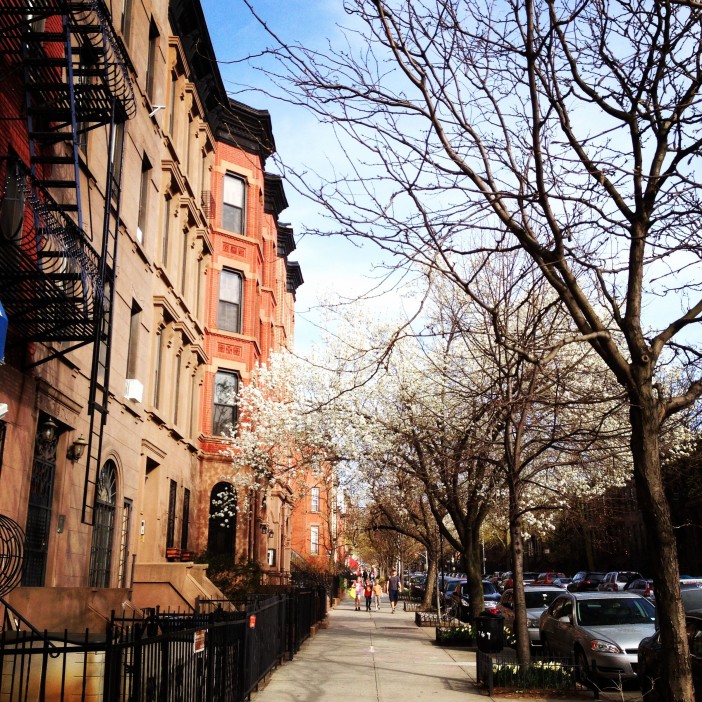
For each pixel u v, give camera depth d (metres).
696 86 7.51
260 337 36.19
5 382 10.86
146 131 18.84
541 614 19.02
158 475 21.45
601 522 21.89
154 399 21.34
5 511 10.82
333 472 27.44
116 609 12.07
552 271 7.64
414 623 29.78
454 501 20.95
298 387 26.80
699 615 10.93
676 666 6.25
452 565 82.88
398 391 21.19
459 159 7.50
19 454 11.29
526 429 14.99
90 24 12.20
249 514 29.86
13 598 10.08
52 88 11.50
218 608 10.84
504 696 12.10
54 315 11.19
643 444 6.79
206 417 28.92
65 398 13.20
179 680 7.25
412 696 11.94
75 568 13.84
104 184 15.48
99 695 8.52
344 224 7.43
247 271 31.47
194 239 26.12
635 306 7.20
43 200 11.36
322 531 64.62
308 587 24.02
